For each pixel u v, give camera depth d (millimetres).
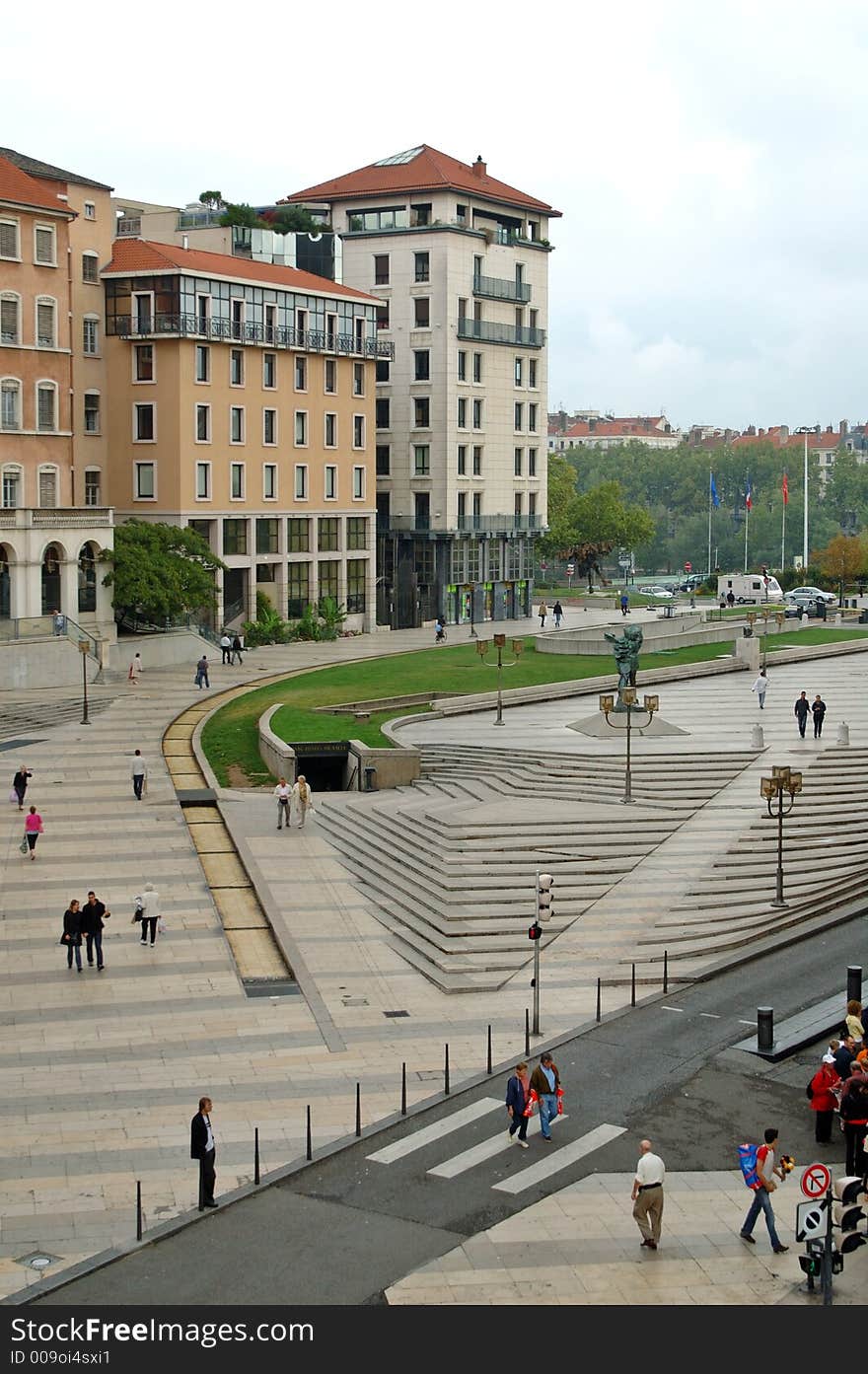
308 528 105812
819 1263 23891
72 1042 34188
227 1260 24703
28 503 83812
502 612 126312
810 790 56031
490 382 121562
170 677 83438
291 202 120875
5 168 83312
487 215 121875
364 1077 32406
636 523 170625
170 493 94812
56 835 50688
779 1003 37125
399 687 77688
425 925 42625
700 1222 26141
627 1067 33125
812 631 111250
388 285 117438
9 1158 28312
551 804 54438
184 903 44312
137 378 95125
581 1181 27625
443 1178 27688
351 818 53500
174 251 96688
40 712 70688
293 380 103250
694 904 44188
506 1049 34094
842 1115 28062
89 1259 24641
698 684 83625
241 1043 34312
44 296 84125
